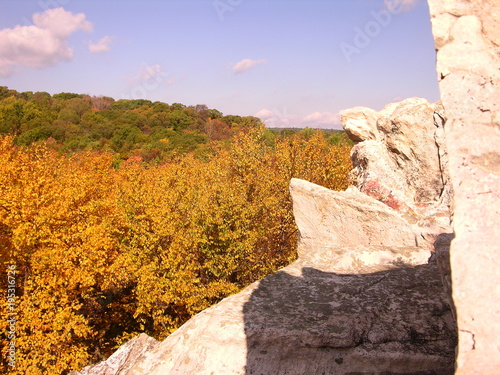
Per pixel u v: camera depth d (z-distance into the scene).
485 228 2.24
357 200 7.81
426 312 4.37
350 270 5.66
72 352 16.50
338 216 7.97
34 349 15.85
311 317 4.39
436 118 8.62
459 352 2.16
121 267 19.52
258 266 24.44
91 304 22.19
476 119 2.39
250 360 4.09
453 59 2.52
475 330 2.15
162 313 21.78
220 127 106.56
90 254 17.48
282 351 4.08
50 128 84.00
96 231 17.97
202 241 21.69
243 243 22.36
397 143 9.16
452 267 2.24
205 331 4.41
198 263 22.53
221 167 30.14
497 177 2.29
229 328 4.28
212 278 24.28
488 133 2.36
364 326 4.21
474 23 2.53
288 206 25.81
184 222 22.78
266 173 27.83
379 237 7.53
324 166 27.70
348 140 42.00
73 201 20.00
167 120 101.69
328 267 5.77
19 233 15.43
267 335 4.14
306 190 8.34
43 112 95.50
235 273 24.92
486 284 2.17
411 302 4.57
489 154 2.33
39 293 15.93
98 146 77.00
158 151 73.50
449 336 4.03
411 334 4.10
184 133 94.75
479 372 2.10
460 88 2.46
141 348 6.50
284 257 25.03
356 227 7.79
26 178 18.50
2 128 80.88
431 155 8.64
